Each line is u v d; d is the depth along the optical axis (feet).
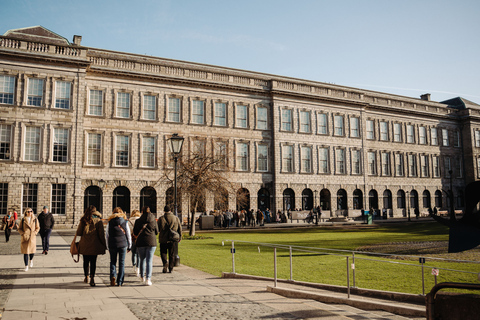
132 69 146.30
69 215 128.16
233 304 28.78
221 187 104.53
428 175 218.79
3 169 121.90
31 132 127.13
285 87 176.24
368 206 194.59
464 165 233.14
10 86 125.49
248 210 160.56
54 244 77.97
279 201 169.58
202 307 27.84
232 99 165.27
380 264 54.19
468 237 12.10
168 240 45.16
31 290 34.24
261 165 169.89
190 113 155.84
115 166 140.46
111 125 141.59
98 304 28.84
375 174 199.31
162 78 150.51
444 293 15.06
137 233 37.78
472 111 233.96
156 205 145.48
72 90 132.36
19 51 124.67
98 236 36.45
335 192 185.06
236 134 164.35
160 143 148.97
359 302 30.07
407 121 214.69
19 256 59.72
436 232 106.83
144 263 40.27
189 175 102.94
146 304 28.81
